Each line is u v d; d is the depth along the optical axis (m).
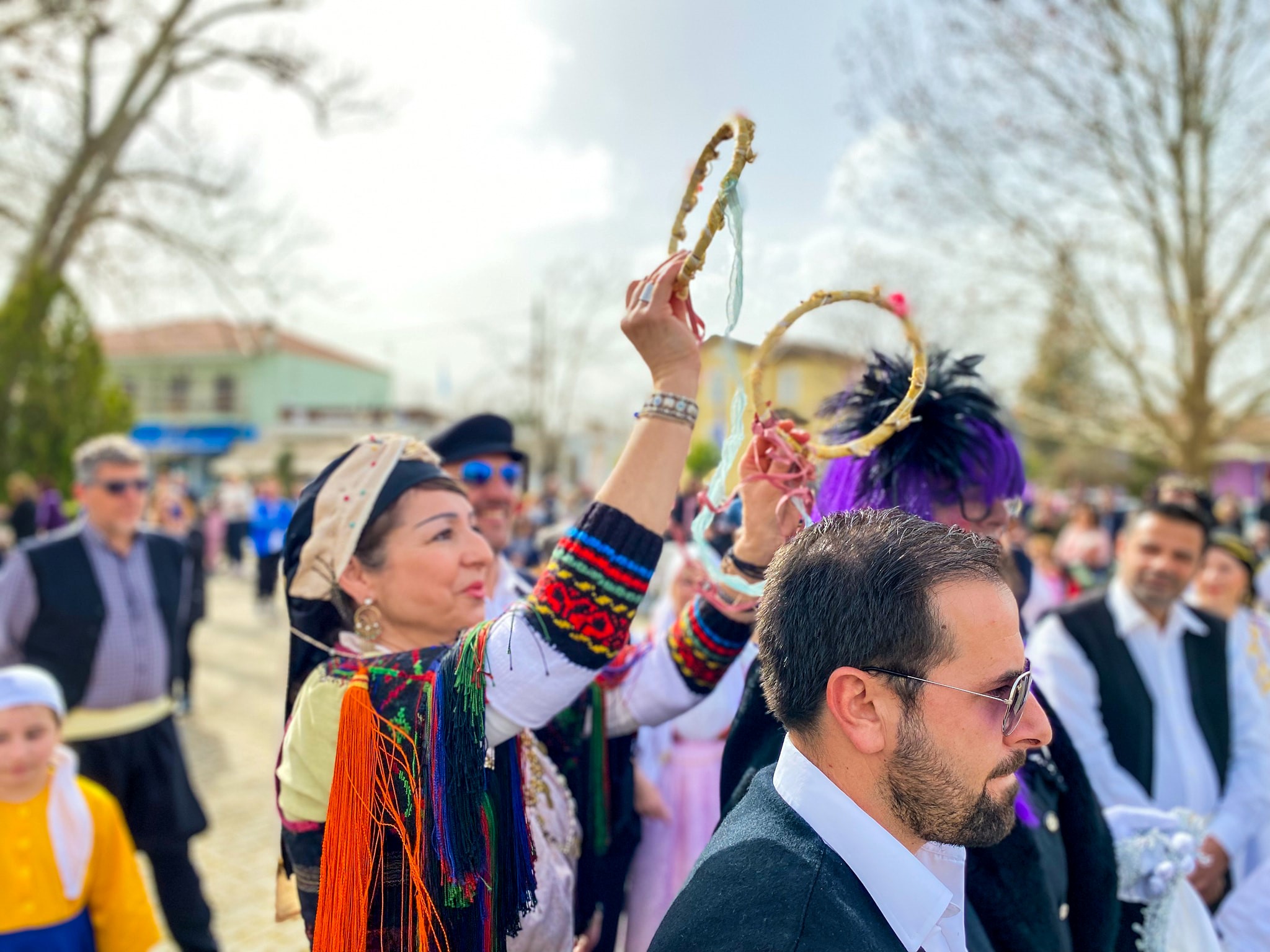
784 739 1.18
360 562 1.36
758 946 0.86
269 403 31.84
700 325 1.24
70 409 10.44
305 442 27.69
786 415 1.81
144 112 10.14
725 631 1.47
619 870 1.79
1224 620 2.71
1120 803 2.36
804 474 1.34
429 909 1.07
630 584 1.13
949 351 1.58
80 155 9.95
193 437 31.75
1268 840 2.43
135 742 3.17
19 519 9.02
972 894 1.25
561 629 1.12
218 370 31.98
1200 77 8.02
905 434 1.47
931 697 0.92
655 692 1.53
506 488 2.38
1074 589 7.52
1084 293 8.77
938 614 0.92
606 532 1.13
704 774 2.32
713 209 1.14
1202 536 2.53
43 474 10.25
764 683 1.05
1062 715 2.47
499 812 1.14
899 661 0.92
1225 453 13.44
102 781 3.11
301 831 1.21
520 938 1.27
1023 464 1.52
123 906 2.35
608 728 1.61
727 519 2.29
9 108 8.94
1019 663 0.94
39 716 2.21
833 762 0.98
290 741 1.23
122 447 3.35
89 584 3.20
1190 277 8.46
